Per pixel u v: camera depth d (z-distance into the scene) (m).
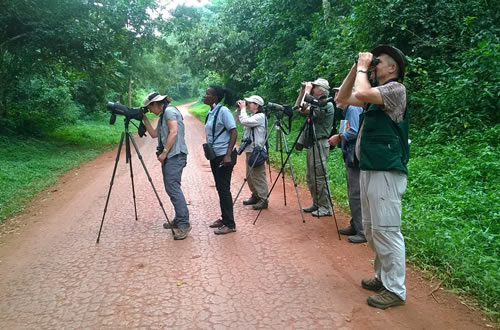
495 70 6.20
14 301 3.04
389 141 2.66
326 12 11.95
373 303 2.80
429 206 4.64
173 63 26.72
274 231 4.52
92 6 12.34
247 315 2.73
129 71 21.39
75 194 6.82
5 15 10.93
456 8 7.83
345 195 5.77
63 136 15.45
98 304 2.94
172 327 2.60
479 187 4.80
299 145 5.07
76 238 4.48
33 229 4.95
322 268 3.50
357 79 2.57
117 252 4.00
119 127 21.08
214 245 4.12
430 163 5.92
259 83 19.62
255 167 5.34
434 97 7.42
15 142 12.01
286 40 14.97
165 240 4.31
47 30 11.27
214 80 26.31
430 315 2.69
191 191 6.68
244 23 19.08
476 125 6.44
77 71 14.56
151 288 3.18
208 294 3.05
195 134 17.77
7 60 13.80
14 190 7.00
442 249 3.49
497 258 3.34
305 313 2.75
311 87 4.59
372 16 8.23
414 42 8.03
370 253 3.83
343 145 4.17
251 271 3.46
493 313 2.63
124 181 7.72
